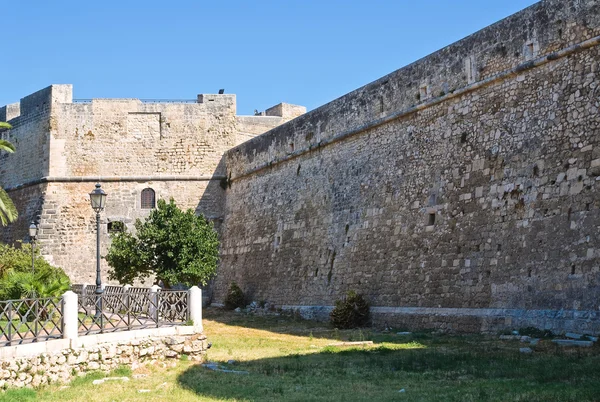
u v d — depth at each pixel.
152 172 43.50
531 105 22.34
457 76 25.42
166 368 18.09
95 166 43.44
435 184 25.92
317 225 33.09
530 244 21.53
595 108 20.19
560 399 12.20
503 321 21.72
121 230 42.00
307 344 23.34
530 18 22.53
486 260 23.06
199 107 44.00
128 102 43.94
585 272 19.61
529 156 22.12
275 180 37.69
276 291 35.56
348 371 17.28
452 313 23.83
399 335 23.97
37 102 44.91
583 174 20.22
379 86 29.64
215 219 42.94
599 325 18.78
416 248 26.27
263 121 45.97
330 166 32.81
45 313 16.97
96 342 17.11
